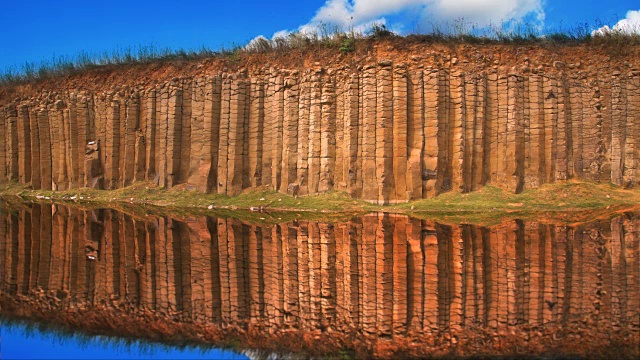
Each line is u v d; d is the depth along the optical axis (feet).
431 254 38.83
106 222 54.29
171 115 74.18
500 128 64.54
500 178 63.72
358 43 68.95
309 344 25.46
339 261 38.42
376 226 49.26
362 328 27.17
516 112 63.77
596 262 35.99
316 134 66.69
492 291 31.35
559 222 48.57
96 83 83.20
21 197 81.56
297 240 44.45
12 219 56.85
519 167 63.10
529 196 60.64
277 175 68.69
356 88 65.57
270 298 31.71
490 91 65.21
